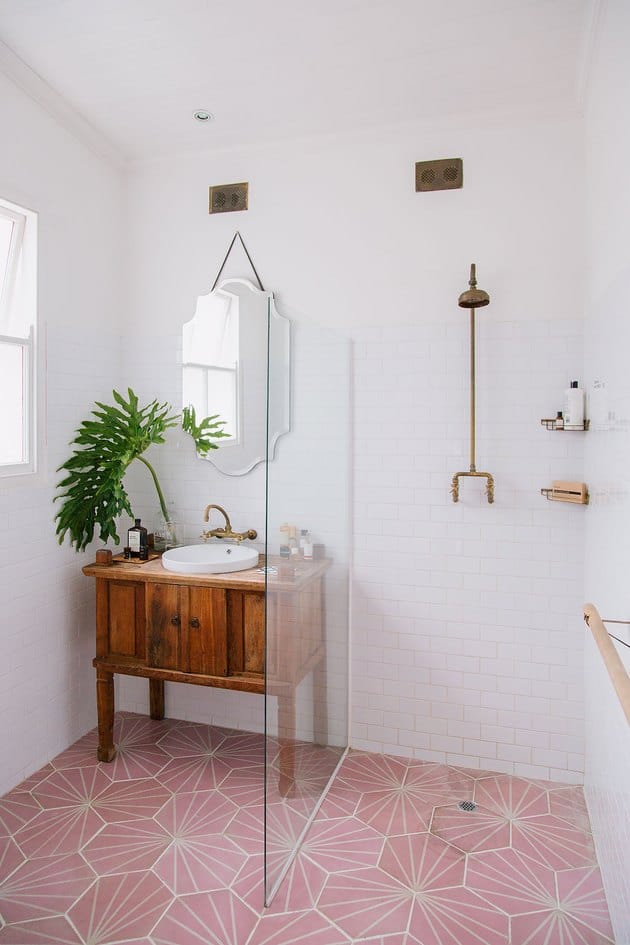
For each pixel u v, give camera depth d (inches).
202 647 99.6
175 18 80.2
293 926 70.7
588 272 96.0
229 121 106.9
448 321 106.4
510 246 103.3
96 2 76.9
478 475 101.8
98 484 113.3
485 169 104.2
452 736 108.6
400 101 100.1
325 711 100.3
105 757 106.8
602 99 81.4
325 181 112.1
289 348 83.9
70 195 108.2
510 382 103.5
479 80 94.0
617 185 72.4
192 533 122.6
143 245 123.2
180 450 122.5
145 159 121.1
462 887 77.5
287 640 81.5
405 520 109.5
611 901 71.7
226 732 119.2
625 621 67.4
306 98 99.5
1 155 91.7
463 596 107.0
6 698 95.9
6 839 85.4
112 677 107.0
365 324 110.4
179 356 121.6
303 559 88.4
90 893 75.4
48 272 103.3
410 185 107.7
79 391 112.5
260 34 83.3
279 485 79.1
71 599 111.7
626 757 65.4
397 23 80.7
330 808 94.8
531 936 69.7
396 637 110.8
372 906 74.1
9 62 89.5
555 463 101.7
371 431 110.6
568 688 102.5
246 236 116.7
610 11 72.1
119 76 93.7
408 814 93.3
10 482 96.3
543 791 100.0
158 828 88.4
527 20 80.0
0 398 99.3
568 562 101.7
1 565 94.6
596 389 88.2
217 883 77.5
